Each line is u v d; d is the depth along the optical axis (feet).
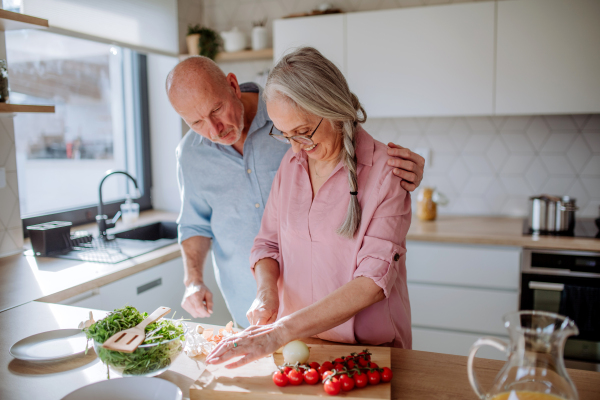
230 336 3.31
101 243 7.52
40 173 8.37
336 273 3.84
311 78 3.33
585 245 6.91
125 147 10.24
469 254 7.54
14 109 5.42
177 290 7.52
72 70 8.91
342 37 8.45
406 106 8.30
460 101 8.04
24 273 5.93
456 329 7.73
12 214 6.78
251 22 10.19
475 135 9.09
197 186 5.45
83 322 3.92
